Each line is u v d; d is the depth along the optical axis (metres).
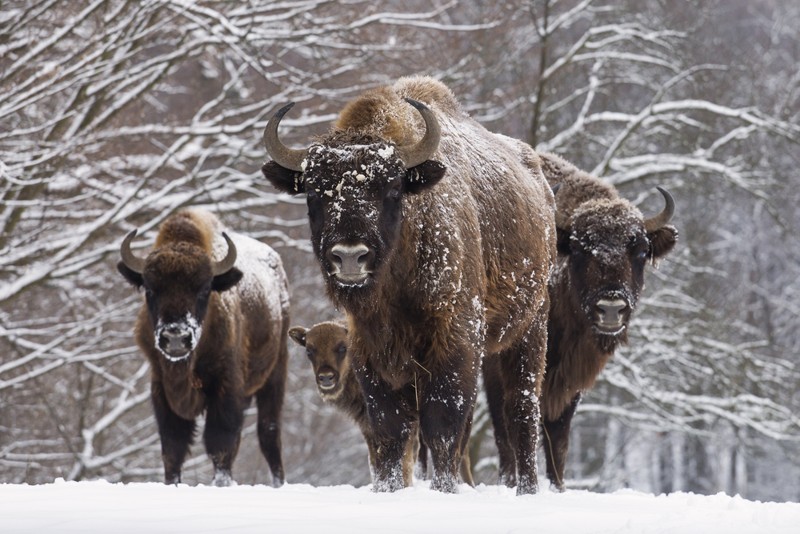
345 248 22.50
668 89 80.12
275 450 44.00
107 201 62.41
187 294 35.59
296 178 24.45
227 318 38.19
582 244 34.75
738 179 76.50
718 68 78.06
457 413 24.56
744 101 88.56
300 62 76.12
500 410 34.66
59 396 69.94
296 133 64.94
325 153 23.47
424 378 24.77
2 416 67.81
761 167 82.31
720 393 89.00
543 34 74.56
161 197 58.75
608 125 84.94
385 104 25.58
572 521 18.27
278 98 62.62
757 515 18.78
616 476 105.31
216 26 59.09
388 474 24.95
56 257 54.69
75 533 15.70
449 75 68.19
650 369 82.06
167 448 37.62
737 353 77.50
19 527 16.22
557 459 36.41
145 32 54.47
